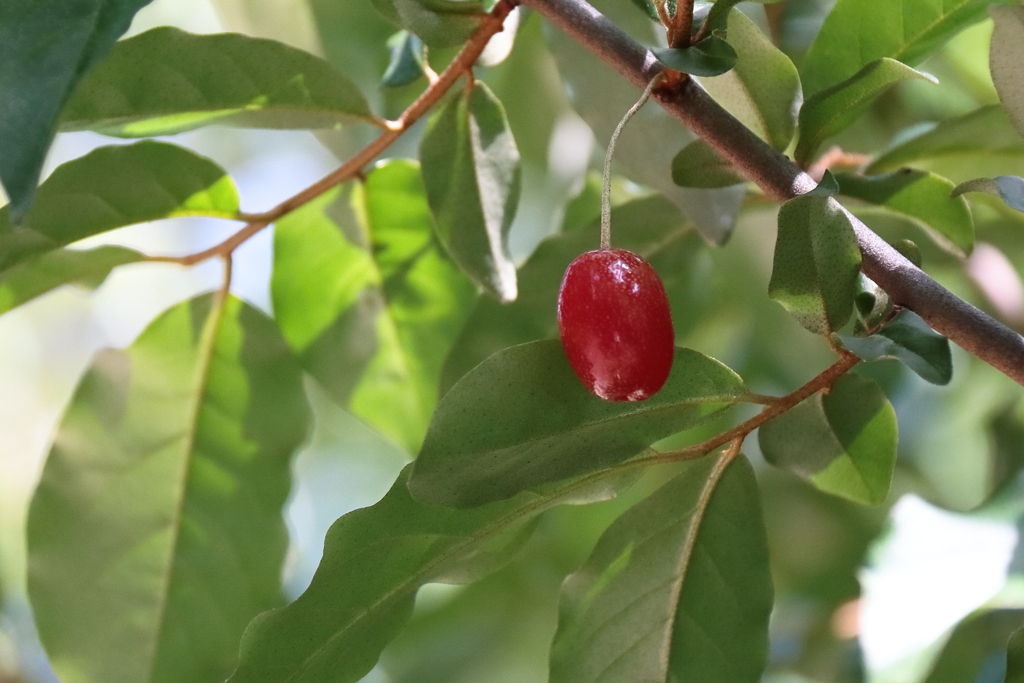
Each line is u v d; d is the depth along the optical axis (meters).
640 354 0.45
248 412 0.52
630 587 0.48
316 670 0.47
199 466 0.52
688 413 0.46
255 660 0.47
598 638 0.48
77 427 0.51
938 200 0.48
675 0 0.46
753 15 0.53
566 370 0.46
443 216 0.49
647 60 0.47
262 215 0.50
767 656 0.48
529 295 0.51
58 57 0.44
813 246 0.46
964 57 0.55
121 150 0.49
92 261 0.50
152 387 0.52
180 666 0.52
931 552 0.52
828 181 0.45
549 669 0.48
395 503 0.46
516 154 0.49
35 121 0.44
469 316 0.51
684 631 0.48
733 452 0.47
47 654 0.51
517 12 0.49
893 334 0.46
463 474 0.45
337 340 0.52
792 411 0.47
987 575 0.51
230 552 0.52
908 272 0.46
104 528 0.51
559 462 0.46
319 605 0.47
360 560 0.47
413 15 0.47
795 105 0.48
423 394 0.53
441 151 0.49
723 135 0.47
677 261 0.53
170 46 0.48
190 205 0.50
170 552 0.52
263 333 0.52
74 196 0.49
